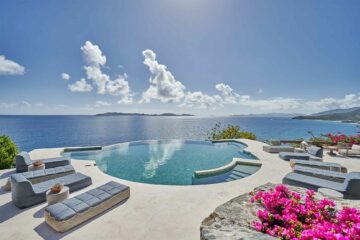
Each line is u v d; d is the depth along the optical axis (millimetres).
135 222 3637
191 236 3229
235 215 2750
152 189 5250
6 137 8148
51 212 3445
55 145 26750
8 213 3949
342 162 8609
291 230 2191
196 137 34812
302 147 10961
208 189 5281
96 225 3523
